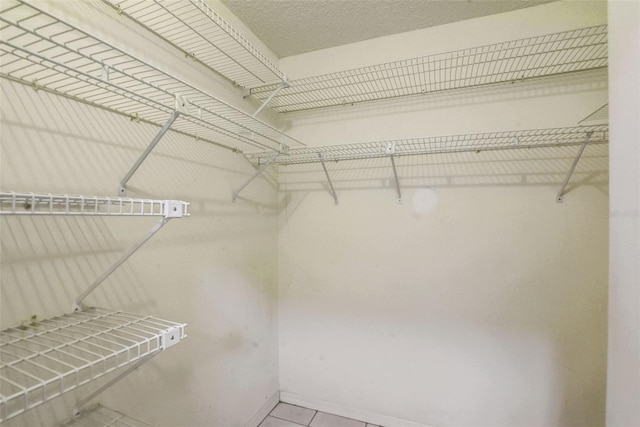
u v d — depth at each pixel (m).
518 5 1.41
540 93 1.41
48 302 0.74
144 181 1.00
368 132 1.72
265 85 1.51
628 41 0.61
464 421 1.56
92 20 0.84
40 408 0.71
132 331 0.68
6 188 0.66
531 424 1.45
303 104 1.84
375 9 1.44
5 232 0.67
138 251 0.98
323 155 1.65
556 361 1.41
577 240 1.37
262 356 1.74
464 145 1.47
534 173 1.43
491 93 1.49
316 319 1.86
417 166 1.62
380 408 1.71
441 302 1.59
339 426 1.69
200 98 1.26
